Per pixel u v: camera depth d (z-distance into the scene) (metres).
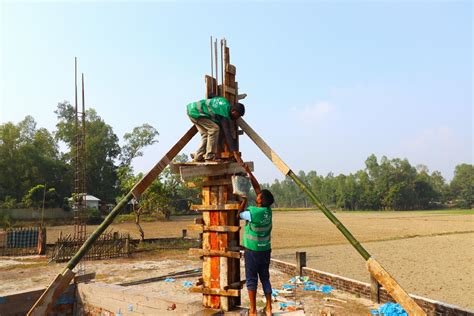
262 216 5.45
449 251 25.39
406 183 124.50
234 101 6.40
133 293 7.89
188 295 13.03
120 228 44.06
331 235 37.12
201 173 6.12
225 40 6.38
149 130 79.31
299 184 5.57
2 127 62.59
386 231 41.59
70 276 5.31
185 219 61.59
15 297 8.09
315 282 14.38
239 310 5.88
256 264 5.50
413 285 15.39
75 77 27.14
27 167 62.44
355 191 133.25
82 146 27.61
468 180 134.12
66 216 54.88
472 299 13.08
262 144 5.95
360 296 12.23
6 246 24.84
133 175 30.59
